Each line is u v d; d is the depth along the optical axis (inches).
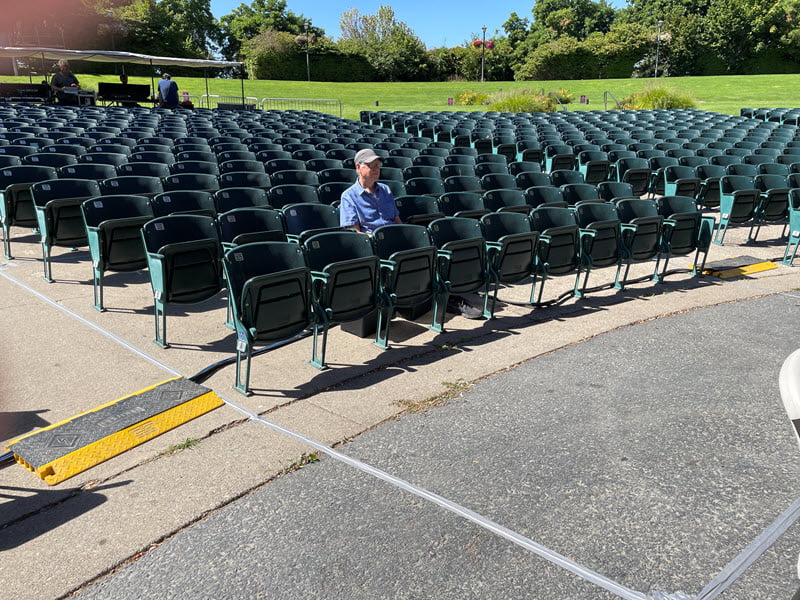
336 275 189.5
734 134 677.9
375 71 2352.4
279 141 535.8
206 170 362.3
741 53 2517.2
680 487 136.0
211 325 227.0
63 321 221.8
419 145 539.8
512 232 259.1
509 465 143.2
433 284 221.8
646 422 163.9
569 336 226.4
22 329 212.4
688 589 107.0
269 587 106.2
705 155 542.3
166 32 2134.6
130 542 116.3
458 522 123.2
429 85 1984.5
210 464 141.5
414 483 135.7
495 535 119.7
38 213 254.8
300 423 160.4
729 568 112.1
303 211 261.7
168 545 116.1
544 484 136.1
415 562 112.3
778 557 115.1
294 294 180.7
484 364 200.2
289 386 181.5
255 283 169.2
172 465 140.7
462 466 142.6
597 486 135.6
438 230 239.6
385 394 177.9
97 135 492.1
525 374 192.9
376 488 134.0
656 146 549.0
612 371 196.1
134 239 232.4
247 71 2284.7
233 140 514.6
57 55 908.6
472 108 1352.1
